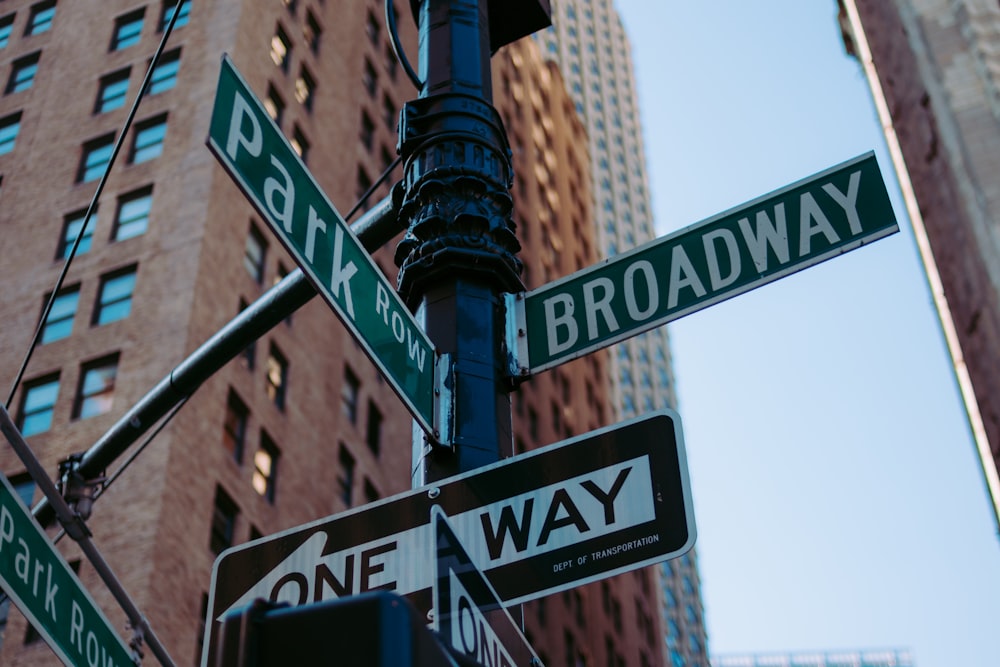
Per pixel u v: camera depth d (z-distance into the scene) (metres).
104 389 43.22
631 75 144.00
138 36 56.03
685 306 6.21
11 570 6.23
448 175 6.57
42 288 47.62
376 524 5.36
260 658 2.47
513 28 7.86
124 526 38.16
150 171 49.81
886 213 6.28
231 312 46.56
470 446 5.73
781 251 6.29
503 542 5.16
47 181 51.78
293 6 60.22
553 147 101.31
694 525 4.96
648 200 132.00
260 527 43.31
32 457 8.75
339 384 53.47
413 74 7.20
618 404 97.50
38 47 58.09
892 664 156.12
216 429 43.28
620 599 82.31
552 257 91.75
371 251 6.96
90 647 6.86
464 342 6.08
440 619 4.20
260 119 5.30
